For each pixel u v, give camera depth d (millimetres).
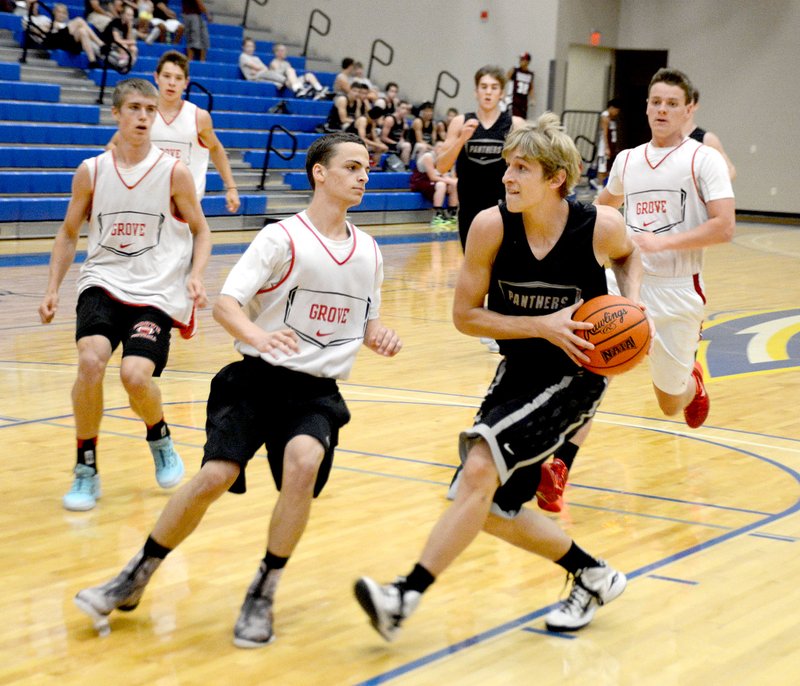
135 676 2994
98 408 4422
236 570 3836
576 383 3258
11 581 3707
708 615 3439
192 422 5840
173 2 21297
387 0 22609
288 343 3102
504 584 3738
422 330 9016
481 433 3121
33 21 17406
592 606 3352
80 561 3902
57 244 4609
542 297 3266
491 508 3227
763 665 3066
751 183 22750
